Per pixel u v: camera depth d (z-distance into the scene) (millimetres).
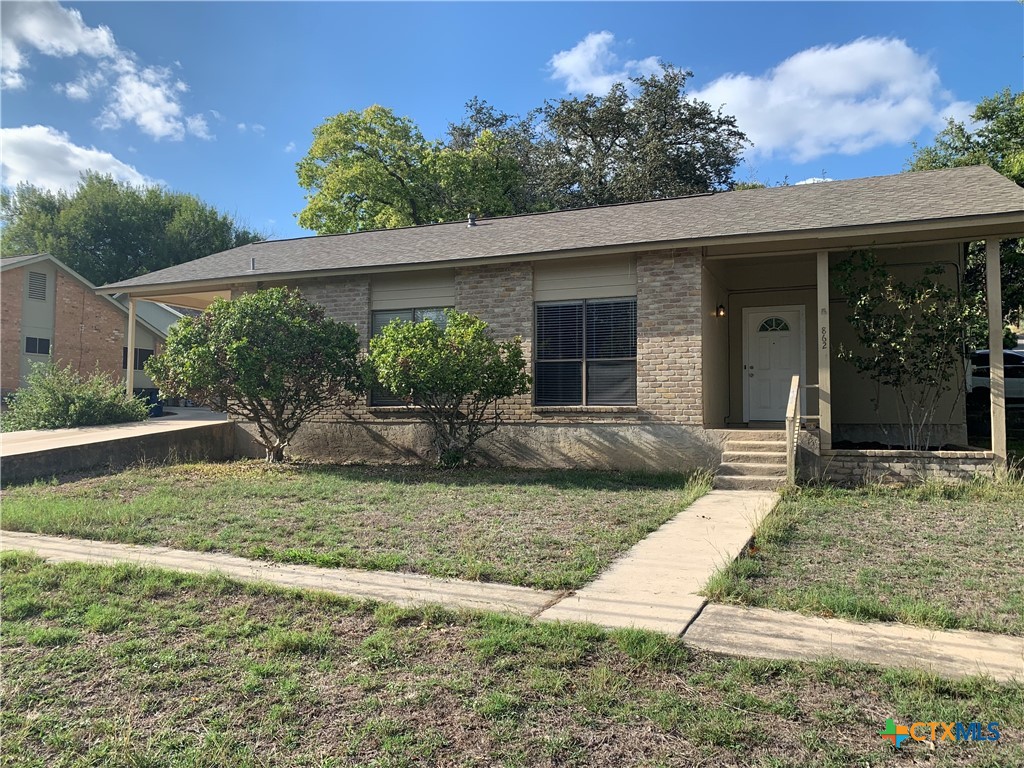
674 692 3660
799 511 8438
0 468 10969
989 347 10195
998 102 19094
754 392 14180
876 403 13164
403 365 11430
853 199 11922
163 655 4258
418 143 33625
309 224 33438
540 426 12750
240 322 12188
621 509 8688
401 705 3570
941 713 3363
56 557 6688
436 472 12102
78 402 18359
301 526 7887
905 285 11266
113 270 41219
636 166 34625
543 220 15305
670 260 11953
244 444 15469
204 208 44844
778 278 14086
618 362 12414
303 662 4152
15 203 43219
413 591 5465
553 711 3482
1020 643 4266
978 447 12984
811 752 3076
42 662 4207
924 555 6402
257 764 3061
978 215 9531
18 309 26812
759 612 4871
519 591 5457
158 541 7359
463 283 13414
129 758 3121
